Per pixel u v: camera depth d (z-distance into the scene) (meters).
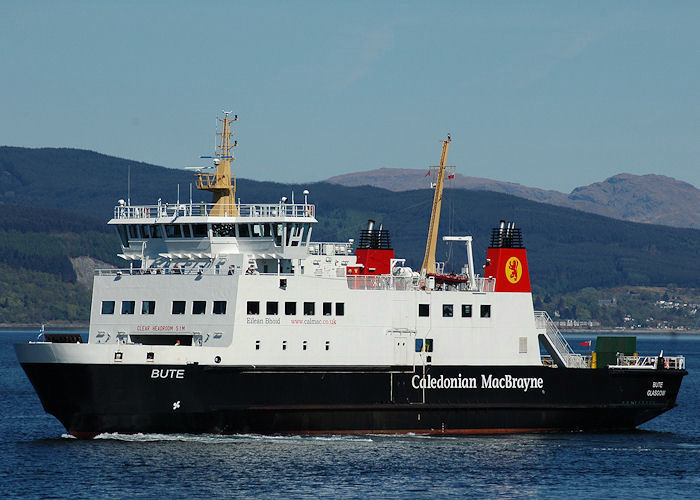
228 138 153.88
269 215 151.00
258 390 140.62
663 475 135.62
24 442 150.50
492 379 153.88
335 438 145.50
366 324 147.75
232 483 123.44
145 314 143.88
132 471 127.56
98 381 135.62
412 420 149.88
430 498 120.62
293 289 143.50
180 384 137.62
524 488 126.62
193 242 148.88
